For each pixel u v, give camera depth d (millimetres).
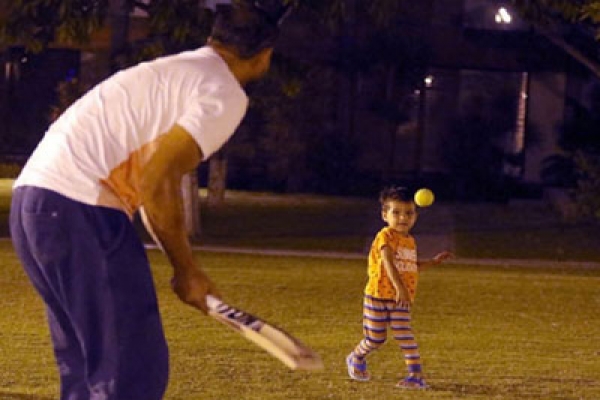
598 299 33156
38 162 10766
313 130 76625
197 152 10523
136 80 10727
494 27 81438
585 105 81750
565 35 59312
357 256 44406
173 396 18719
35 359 21391
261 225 54688
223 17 11188
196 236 48750
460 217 62875
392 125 79188
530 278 37906
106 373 10602
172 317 26781
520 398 19422
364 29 77875
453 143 80688
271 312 28656
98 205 10562
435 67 81312
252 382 19953
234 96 10680
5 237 46188
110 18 49250
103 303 10547
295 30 77375
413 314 29000
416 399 19109
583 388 20422
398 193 20109
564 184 77688
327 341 24578
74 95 69375
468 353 23703
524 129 82062
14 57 80500
